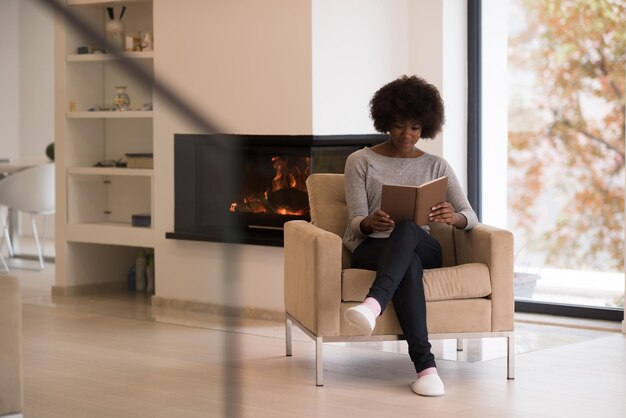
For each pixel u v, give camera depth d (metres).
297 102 4.82
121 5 5.83
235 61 5.05
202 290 5.19
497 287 3.52
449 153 5.24
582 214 5.05
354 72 5.00
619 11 4.90
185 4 5.22
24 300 5.55
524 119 5.21
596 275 5.01
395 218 3.46
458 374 3.67
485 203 5.35
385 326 3.45
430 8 5.20
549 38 5.12
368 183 3.69
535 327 4.80
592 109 5.00
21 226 8.41
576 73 5.04
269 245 4.90
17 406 2.45
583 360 3.96
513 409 3.12
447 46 5.20
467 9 5.30
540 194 5.18
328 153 4.89
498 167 5.30
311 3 4.75
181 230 5.25
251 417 2.98
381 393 3.34
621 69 4.90
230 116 5.08
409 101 3.67
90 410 2.96
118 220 5.92
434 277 3.46
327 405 3.16
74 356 3.90
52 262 7.15
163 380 3.44
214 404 3.08
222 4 5.08
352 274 3.42
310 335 3.50
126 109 5.68
